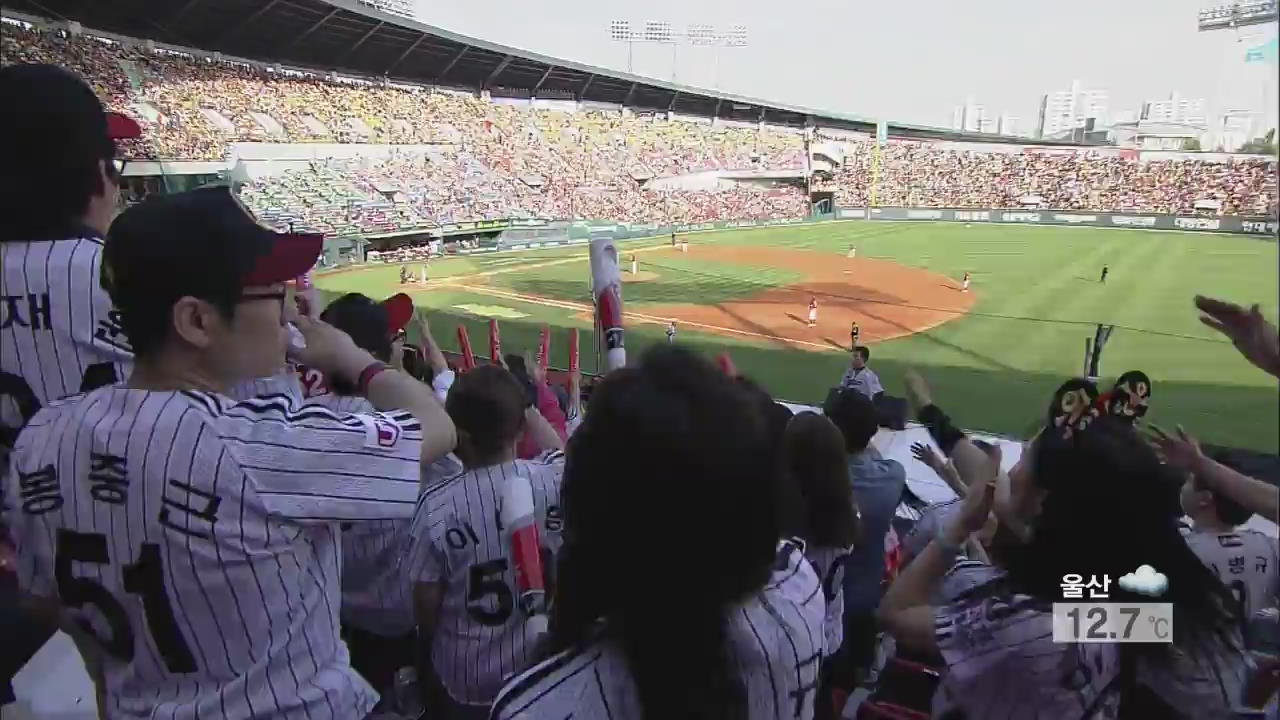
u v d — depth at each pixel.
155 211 1.49
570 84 46.28
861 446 3.86
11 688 2.87
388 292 25.02
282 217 30.89
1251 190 32.16
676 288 25.38
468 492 2.47
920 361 16.56
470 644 2.49
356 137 35.44
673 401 1.17
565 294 24.25
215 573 1.45
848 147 46.53
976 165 43.06
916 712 2.81
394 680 3.10
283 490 1.49
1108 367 15.19
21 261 1.92
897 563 3.68
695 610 1.17
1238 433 11.16
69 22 27.36
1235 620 1.86
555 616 1.28
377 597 2.97
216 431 1.46
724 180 45.91
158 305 1.49
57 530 1.49
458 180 37.91
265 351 1.61
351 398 1.86
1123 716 1.79
